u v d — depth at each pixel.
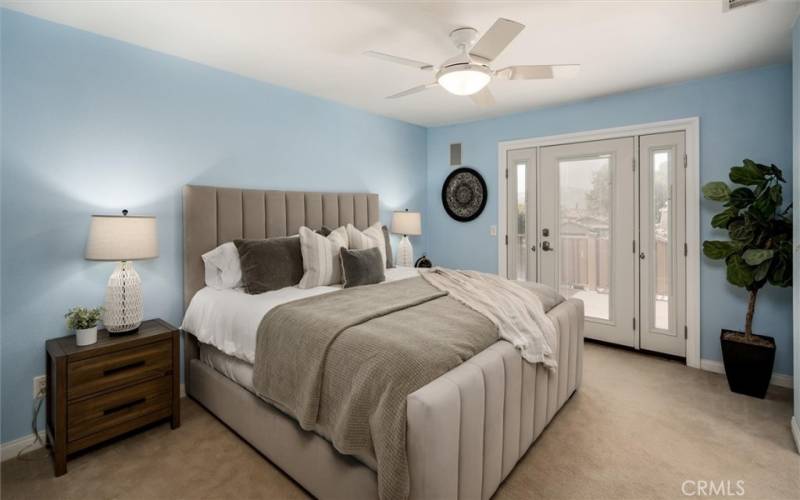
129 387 2.17
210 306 2.53
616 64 2.87
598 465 1.99
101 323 2.37
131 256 2.17
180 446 2.18
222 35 2.38
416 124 4.80
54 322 2.23
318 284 2.84
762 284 2.71
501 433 1.74
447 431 1.36
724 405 2.62
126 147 2.48
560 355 2.41
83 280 2.33
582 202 3.92
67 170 2.26
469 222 4.70
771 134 2.94
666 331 3.51
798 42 2.08
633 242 3.65
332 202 3.73
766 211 2.66
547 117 4.05
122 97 2.46
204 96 2.87
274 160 3.34
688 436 2.25
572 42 2.50
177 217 2.74
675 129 3.34
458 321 1.93
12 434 2.11
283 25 2.26
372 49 2.59
